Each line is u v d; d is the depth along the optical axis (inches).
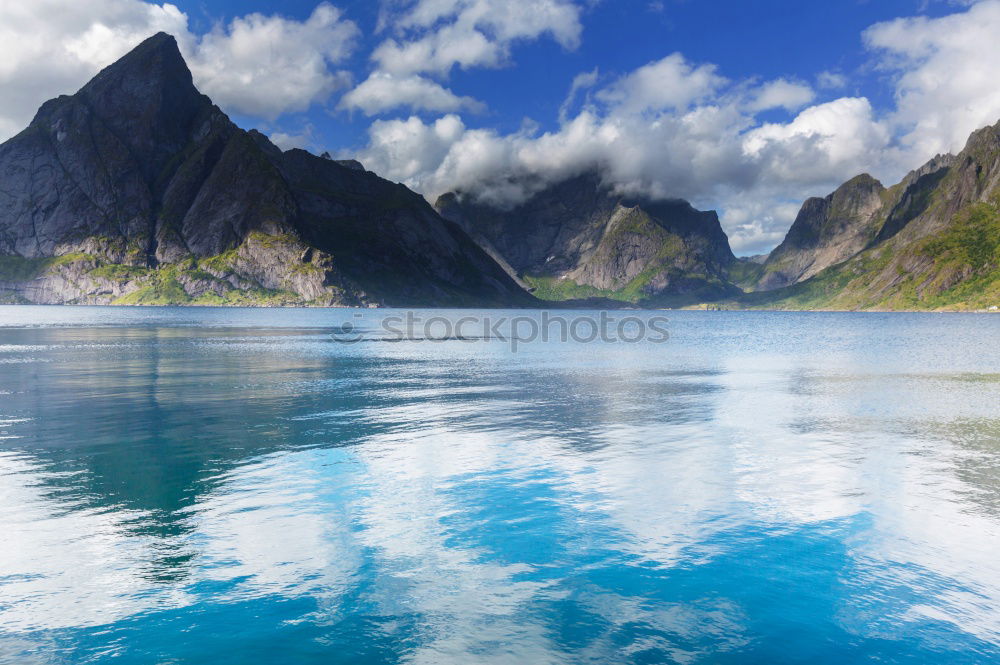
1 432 1081.4
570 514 679.7
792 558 565.9
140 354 2797.7
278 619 454.0
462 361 2635.3
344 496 734.5
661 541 605.6
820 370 2256.4
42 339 3836.1
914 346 3804.1
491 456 930.7
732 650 419.8
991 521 658.2
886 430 1136.2
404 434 1083.9
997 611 473.7
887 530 633.6
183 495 730.2
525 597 491.8
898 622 458.3
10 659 400.8
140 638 427.2
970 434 1101.7
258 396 1536.7
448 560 558.3
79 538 596.1
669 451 966.4
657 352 3240.7
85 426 1143.0
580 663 402.6
